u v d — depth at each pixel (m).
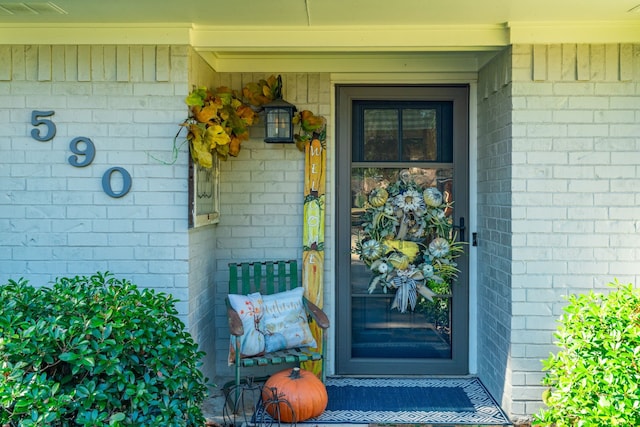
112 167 3.65
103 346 2.49
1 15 3.38
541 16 3.39
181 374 2.75
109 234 3.65
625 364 2.76
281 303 4.00
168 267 3.65
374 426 3.54
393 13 3.34
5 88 3.65
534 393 3.61
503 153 3.76
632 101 3.57
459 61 4.30
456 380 4.35
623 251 3.59
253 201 4.39
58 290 2.90
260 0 3.13
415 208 4.34
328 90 4.34
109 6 3.23
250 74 4.34
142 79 3.63
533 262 3.61
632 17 3.41
